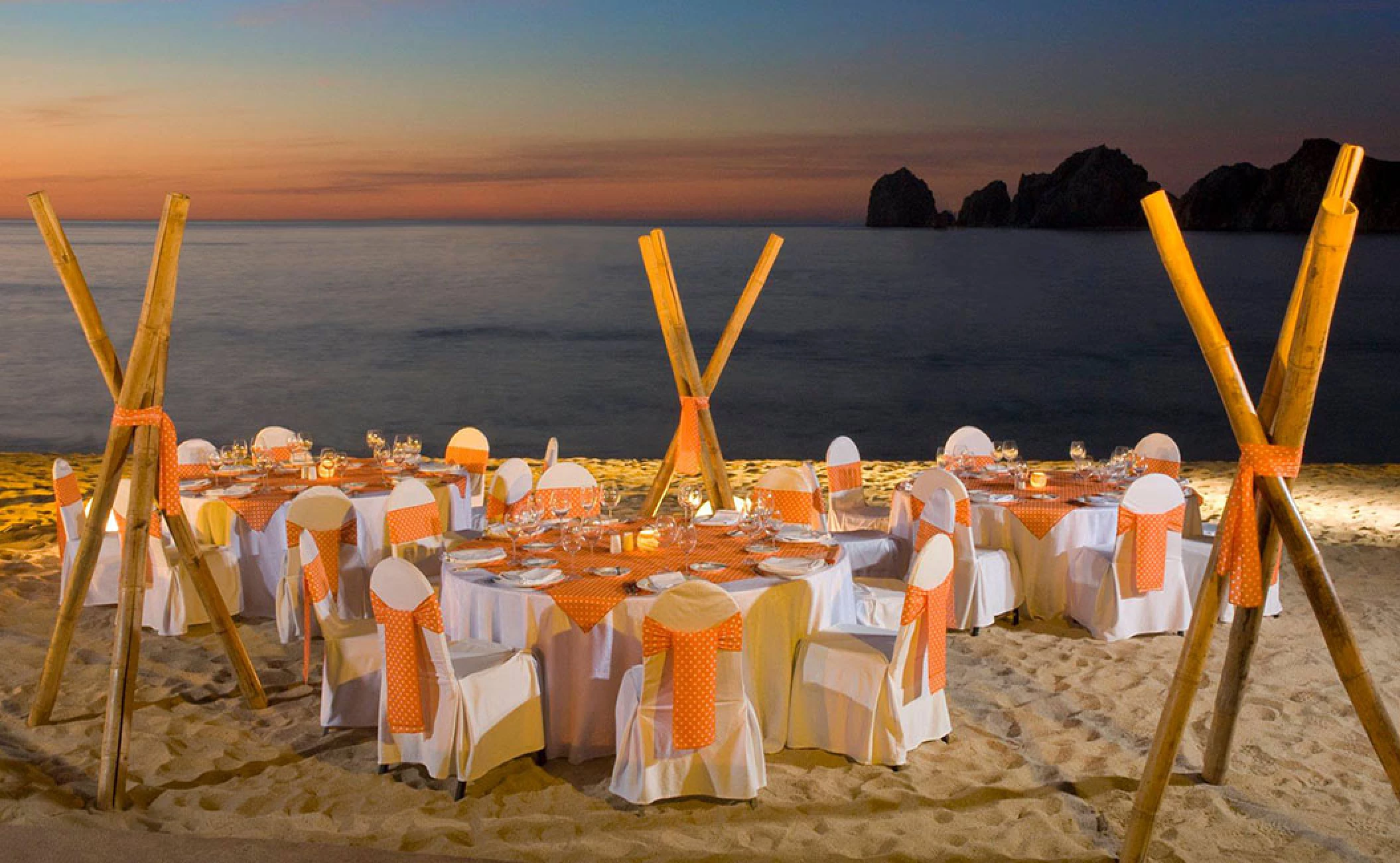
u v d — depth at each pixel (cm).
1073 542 605
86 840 358
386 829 376
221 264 7788
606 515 543
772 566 446
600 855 358
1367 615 620
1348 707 485
